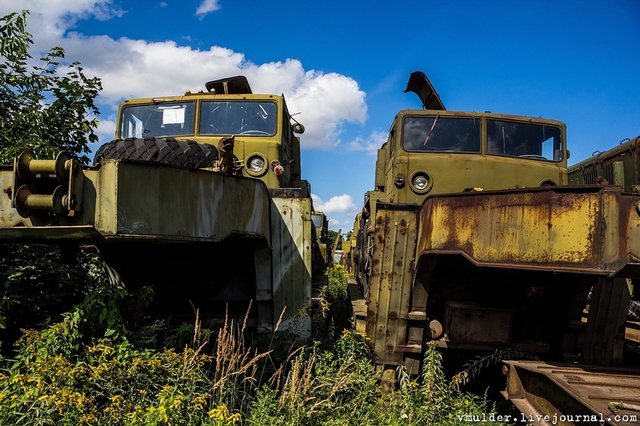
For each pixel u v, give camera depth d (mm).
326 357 4414
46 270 4863
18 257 4867
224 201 3762
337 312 8086
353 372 4199
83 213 2846
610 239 2742
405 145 6133
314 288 7473
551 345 4656
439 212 3705
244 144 6211
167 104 6566
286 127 6973
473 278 4711
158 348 4480
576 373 3461
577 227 2846
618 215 2744
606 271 2730
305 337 4840
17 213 2814
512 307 4617
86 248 5480
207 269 5133
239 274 5180
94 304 3732
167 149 4098
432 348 4246
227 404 3502
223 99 6535
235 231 3938
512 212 3156
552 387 3373
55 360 3211
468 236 3430
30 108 6324
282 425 3287
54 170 2719
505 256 3172
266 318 4949
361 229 8195
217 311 5336
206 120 6473
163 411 2965
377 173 7082
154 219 2994
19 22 6176
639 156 6906
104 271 5156
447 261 4480
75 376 3207
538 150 6207
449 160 6004
